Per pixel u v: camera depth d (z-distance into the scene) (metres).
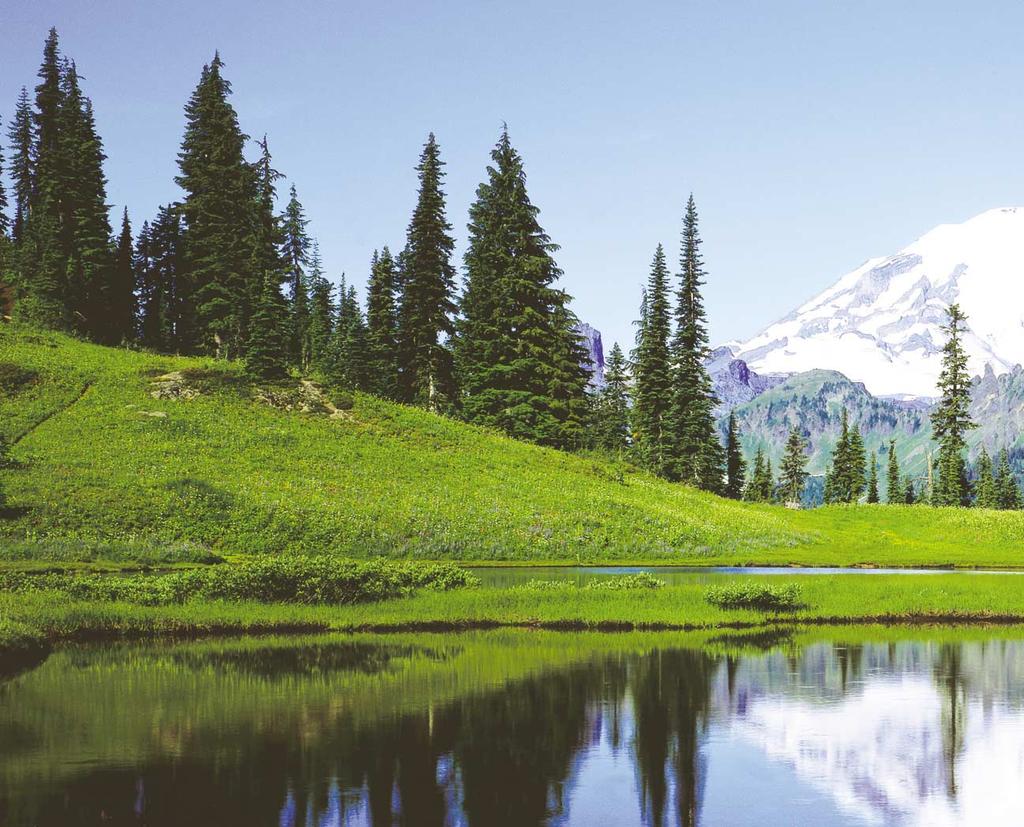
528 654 24.02
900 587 35.41
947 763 15.08
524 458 70.50
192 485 51.16
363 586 31.28
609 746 15.79
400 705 18.20
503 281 80.25
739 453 118.06
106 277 85.31
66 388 66.25
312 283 107.62
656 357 95.31
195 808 12.34
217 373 72.62
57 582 31.20
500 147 82.12
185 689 19.34
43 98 91.25
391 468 62.22
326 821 11.99
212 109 79.69
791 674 21.94
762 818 12.53
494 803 12.89
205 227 77.69
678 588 34.28
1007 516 73.69
